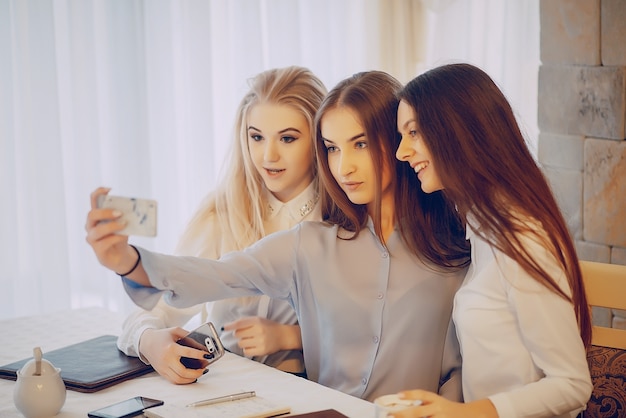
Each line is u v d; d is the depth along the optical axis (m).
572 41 2.63
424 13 3.33
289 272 1.76
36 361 1.44
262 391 1.55
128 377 1.61
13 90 2.73
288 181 1.89
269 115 1.85
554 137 2.74
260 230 1.94
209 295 1.63
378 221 1.68
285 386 1.58
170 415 1.38
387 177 1.69
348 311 1.72
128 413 1.40
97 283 2.97
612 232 2.59
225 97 3.10
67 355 1.71
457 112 1.50
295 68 1.94
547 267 1.45
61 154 2.79
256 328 1.80
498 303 1.51
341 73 3.30
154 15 2.94
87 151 2.87
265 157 1.87
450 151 1.49
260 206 1.95
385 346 1.71
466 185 1.49
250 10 3.04
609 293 1.67
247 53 3.07
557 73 2.70
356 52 3.30
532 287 1.44
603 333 1.68
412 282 1.70
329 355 1.76
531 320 1.44
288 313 1.92
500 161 1.49
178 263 1.57
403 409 1.28
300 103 1.86
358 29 3.29
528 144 1.88
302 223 1.79
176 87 3.03
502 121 1.52
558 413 1.41
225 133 3.12
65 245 2.83
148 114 2.96
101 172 2.92
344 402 1.50
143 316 1.78
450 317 1.72
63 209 2.81
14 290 2.81
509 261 1.46
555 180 2.74
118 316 2.10
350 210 1.73
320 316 1.75
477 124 1.49
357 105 1.64
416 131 1.54
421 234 1.70
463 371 1.58
